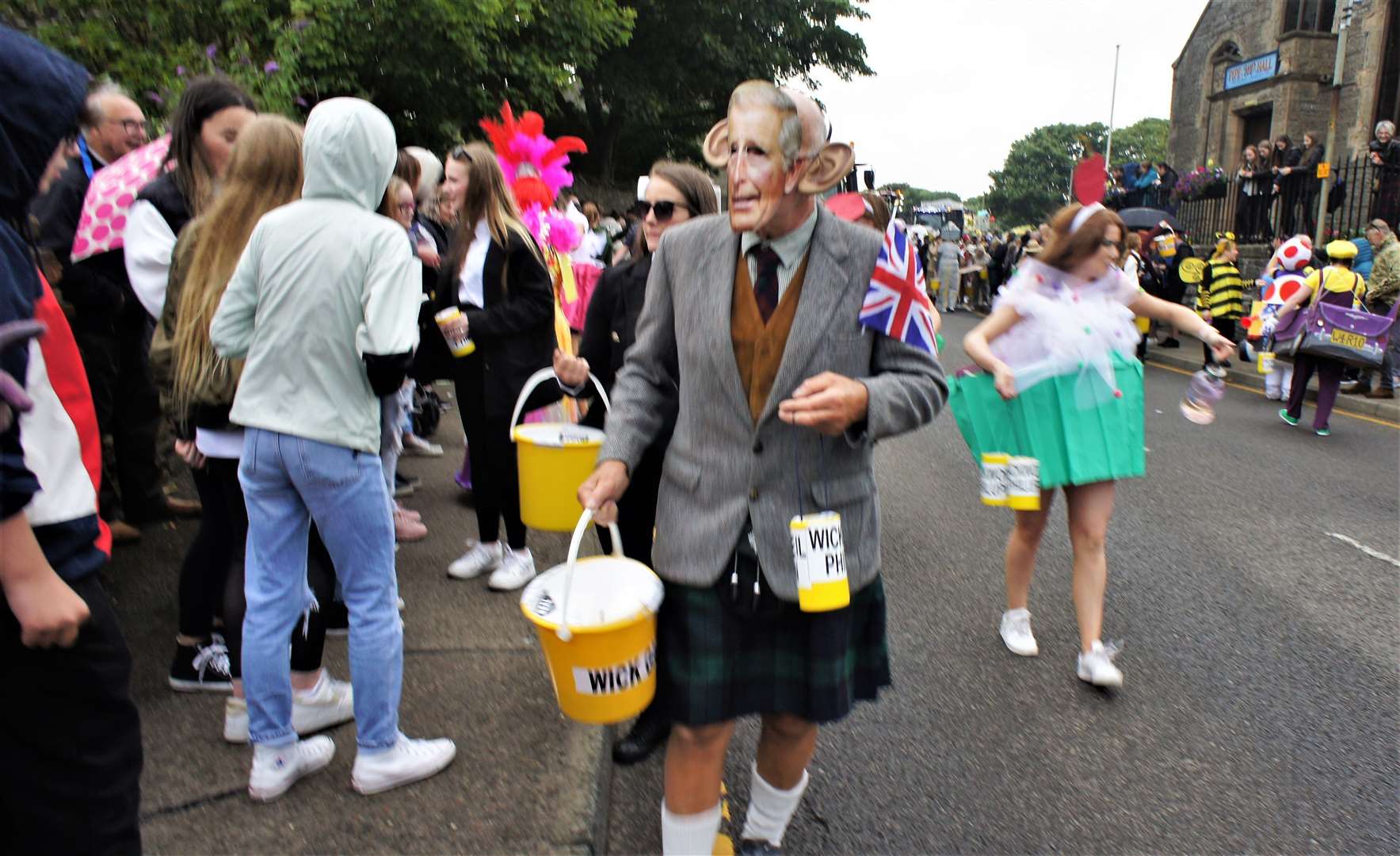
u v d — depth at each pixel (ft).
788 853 8.18
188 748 8.71
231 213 8.09
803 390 5.80
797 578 6.25
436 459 20.59
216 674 9.74
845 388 5.78
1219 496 20.49
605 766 9.05
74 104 4.95
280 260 7.42
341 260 7.42
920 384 6.15
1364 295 31.45
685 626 6.47
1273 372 34.09
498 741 9.02
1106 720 10.64
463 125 38.19
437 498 17.46
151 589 12.25
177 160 9.32
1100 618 11.48
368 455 7.82
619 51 72.54
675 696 6.43
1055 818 8.79
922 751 9.94
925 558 16.15
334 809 7.91
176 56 23.97
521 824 7.79
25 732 4.93
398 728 8.83
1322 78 70.44
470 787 8.28
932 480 21.86
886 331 6.21
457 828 7.72
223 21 26.08
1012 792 9.21
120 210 11.51
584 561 6.53
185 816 7.73
